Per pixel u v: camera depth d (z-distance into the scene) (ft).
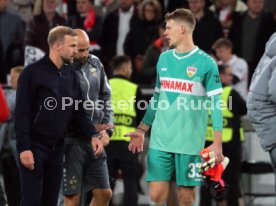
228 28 135.54
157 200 86.89
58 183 83.46
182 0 137.39
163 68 86.38
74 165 86.58
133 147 88.89
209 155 82.89
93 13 132.26
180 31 85.35
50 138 82.12
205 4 136.87
